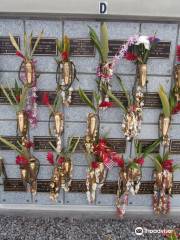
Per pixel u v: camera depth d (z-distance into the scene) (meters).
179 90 2.09
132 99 2.15
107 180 2.38
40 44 2.04
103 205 2.45
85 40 2.04
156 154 2.30
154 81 2.14
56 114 2.14
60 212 2.45
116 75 2.11
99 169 2.22
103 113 2.21
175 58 2.09
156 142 2.24
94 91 2.15
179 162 2.35
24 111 2.16
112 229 2.37
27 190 2.41
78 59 2.09
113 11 1.97
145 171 2.36
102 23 2.01
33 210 2.45
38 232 2.33
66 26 2.01
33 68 2.05
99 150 2.20
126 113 2.14
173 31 2.03
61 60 2.06
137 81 2.10
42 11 1.96
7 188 2.40
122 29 2.02
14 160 2.32
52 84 2.14
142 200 2.44
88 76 2.12
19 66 2.10
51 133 2.25
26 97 2.12
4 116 2.22
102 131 2.26
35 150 2.30
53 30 2.02
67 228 2.37
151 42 2.01
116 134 2.27
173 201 2.45
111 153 2.22
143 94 2.15
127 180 2.25
